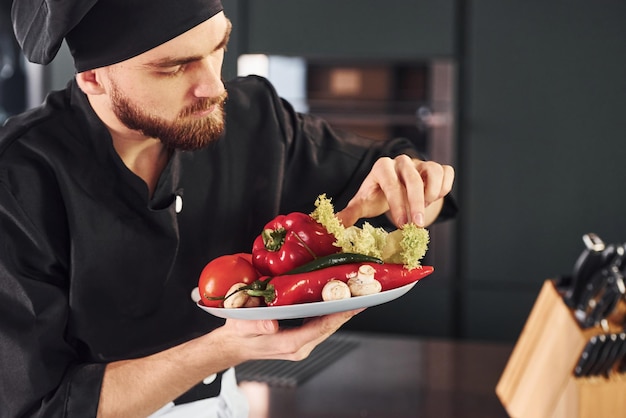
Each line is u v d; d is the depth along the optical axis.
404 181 1.30
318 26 3.54
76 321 1.40
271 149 1.57
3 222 1.30
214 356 1.18
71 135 1.36
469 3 3.45
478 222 3.55
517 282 3.55
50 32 1.15
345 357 2.19
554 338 1.74
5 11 3.54
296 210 1.63
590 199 3.47
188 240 1.50
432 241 3.57
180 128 1.24
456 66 3.48
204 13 1.17
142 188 1.38
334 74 3.56
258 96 1.59
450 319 3.60
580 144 3.45
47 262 1.33
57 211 1.35
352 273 1.07
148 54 1.17
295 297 1.06
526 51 3.44
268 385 1.98
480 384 2.00
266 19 3.56
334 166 1.61
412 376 2.04
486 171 3.52
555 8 3.40
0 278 1.29
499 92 3.47
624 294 1.63
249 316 1.06
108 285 1.40
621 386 1.67
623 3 3.36
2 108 3.61
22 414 1.30
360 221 1.52
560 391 1.71
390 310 3.64
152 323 1.47
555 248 3.51
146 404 1.25
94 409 1.25
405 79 3.53
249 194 1.56
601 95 3.42
